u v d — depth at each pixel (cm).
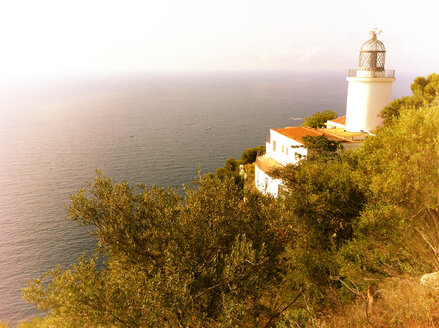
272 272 1393
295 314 1377
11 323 4481
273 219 1421
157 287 1091
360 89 3616
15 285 5434
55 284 1136
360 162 1540
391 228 1305
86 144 16500
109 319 1063
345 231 1650
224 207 1353
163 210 1364
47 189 10175
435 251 1238
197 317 1102
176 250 1166
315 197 1648
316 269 1522
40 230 7275
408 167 1169
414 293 1074
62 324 1080
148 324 1054
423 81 2836
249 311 1222
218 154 13525
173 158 13062
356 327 1119
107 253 1295
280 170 2259
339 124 4397
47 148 15962
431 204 1148
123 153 14275
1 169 12569
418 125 1279
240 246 1214
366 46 3575
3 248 6538
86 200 1310
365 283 1306
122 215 1292
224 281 1162
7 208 8675
